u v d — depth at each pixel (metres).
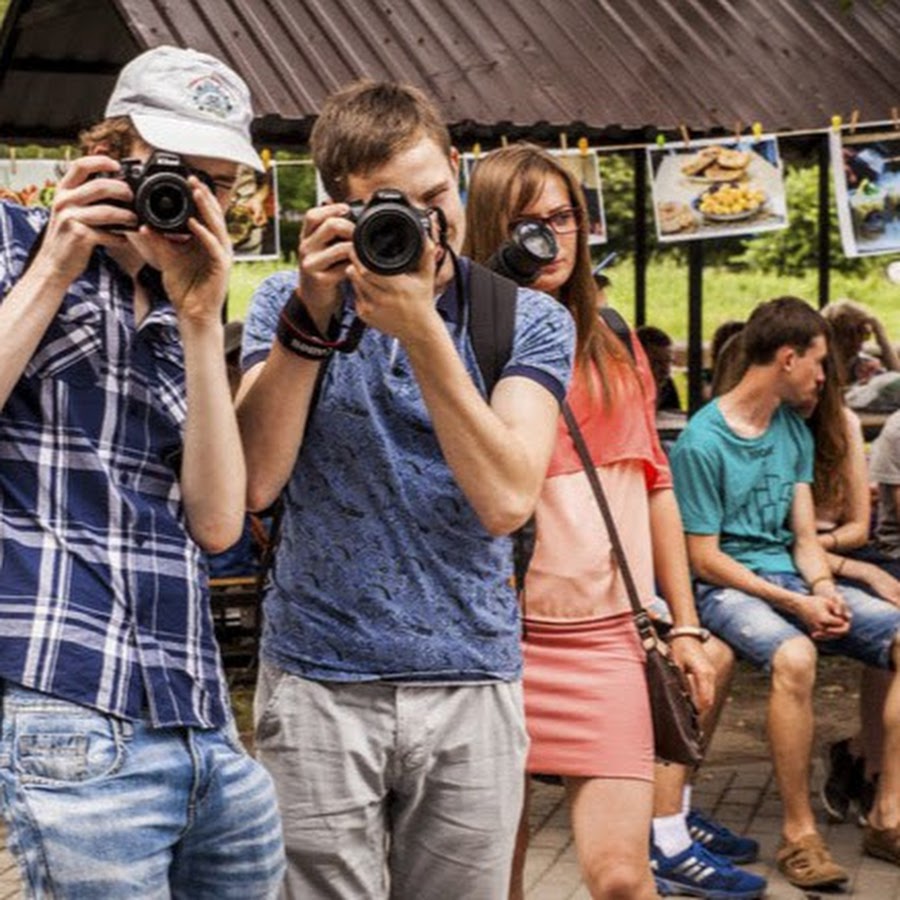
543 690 4.19
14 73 10.96
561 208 4.26
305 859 3.34
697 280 10.52
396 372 3.28
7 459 2.89
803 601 5.97
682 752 4.18
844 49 9.25
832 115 8.84
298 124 8.35
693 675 4.65
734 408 6.06
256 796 3.00
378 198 2.99
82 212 2.84
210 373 2.96
